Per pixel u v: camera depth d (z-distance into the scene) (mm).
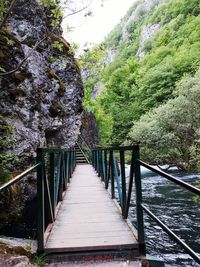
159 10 107062
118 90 57156
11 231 7188
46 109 11914
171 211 9836
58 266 3357
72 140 15719
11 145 8875
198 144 20641
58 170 6051
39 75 11172
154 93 46469
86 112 30562
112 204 5902
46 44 12492
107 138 39281
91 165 18203
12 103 9516
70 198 6672
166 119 23062
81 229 4289
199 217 8961
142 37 106188
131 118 48531
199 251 6281
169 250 6375
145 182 17562
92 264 3391
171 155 23922
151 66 58812
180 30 68188
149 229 7840
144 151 24766
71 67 16500
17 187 8133
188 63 45031
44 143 11109
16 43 10117
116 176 5777
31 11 11805
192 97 21828
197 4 73562
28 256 3537
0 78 9289
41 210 3547
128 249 3545
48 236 3967
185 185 2061
